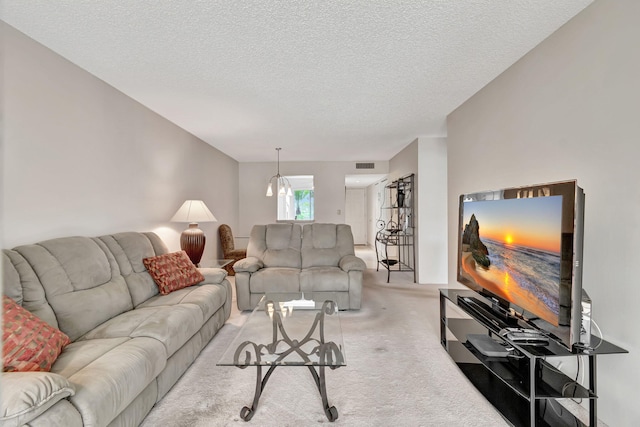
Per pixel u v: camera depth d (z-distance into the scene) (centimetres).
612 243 166
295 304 282
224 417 179
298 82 275
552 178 208
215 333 285
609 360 168
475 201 237
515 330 181
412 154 507
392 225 643
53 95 220
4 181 189
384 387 208
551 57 208
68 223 232
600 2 172
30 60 203
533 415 157
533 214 173
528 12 184
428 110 354
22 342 142
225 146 537
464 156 329
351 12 182
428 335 289
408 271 561
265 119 380
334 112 357
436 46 220
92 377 140
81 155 244
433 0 173
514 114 247
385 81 276
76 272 203
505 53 231
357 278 350
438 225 479
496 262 208
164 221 370
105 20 187
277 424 174
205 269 322
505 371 183
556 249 156
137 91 290
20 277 172
